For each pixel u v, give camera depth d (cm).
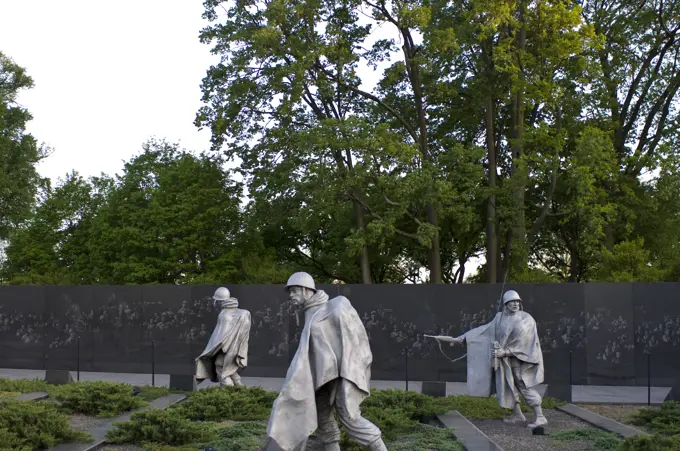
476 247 4194
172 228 3906
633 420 1482
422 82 3491
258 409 1505
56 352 2561
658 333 2145
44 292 2583
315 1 3134
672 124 3494
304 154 3403
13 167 4341
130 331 2498
